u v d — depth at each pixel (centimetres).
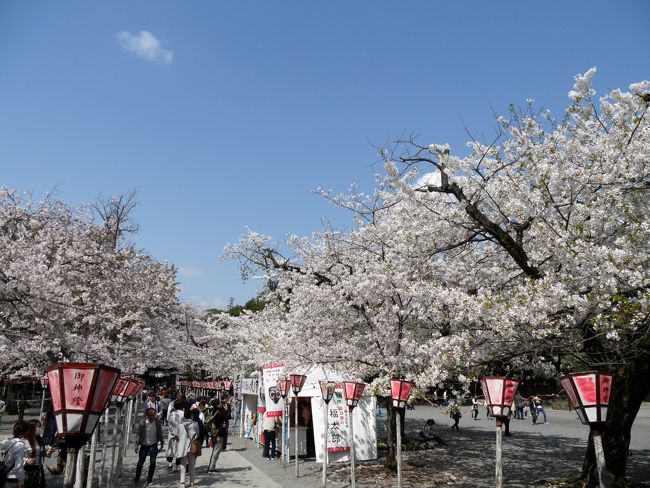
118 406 1044
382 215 1359
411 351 1027
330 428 1398
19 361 1254
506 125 991
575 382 514
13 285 991
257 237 1825
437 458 1451
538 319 743
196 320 3155
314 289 1290
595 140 862
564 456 1479
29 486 822
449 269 1127
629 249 752
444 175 1024
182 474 1088
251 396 2189
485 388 696
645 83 781
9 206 1355
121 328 1565
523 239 1044
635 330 722
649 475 1158
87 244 1403
